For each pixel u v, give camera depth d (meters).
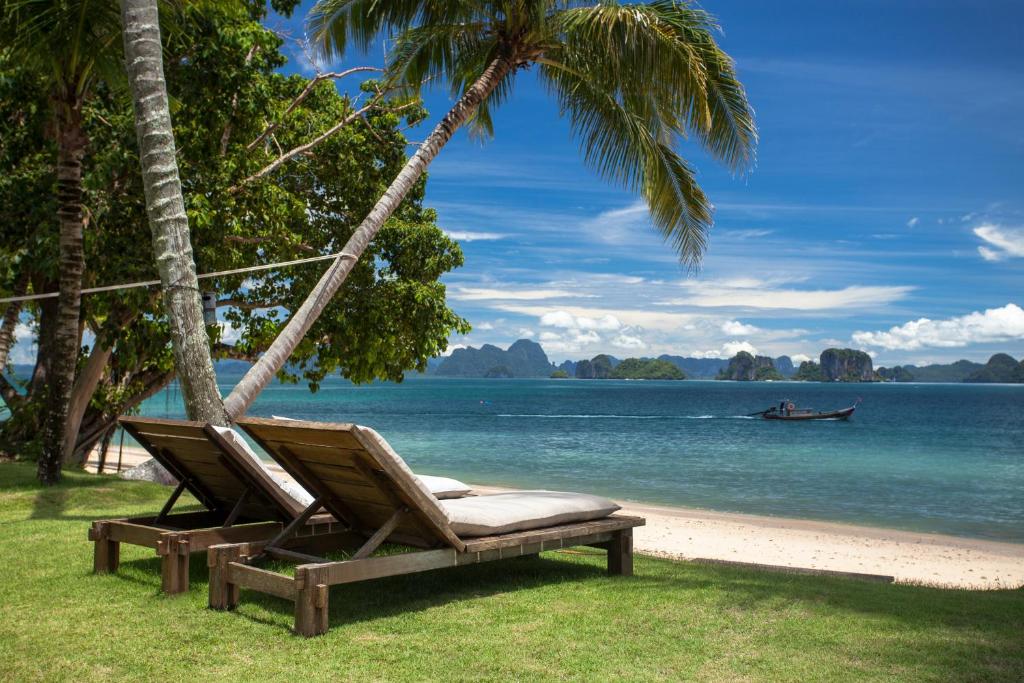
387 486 4.02
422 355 15.17
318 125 15.16
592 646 3.52
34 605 4.11
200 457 4.92
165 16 9.79
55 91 9.12
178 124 11.45
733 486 23.14
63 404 9.66
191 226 10.98
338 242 15.23
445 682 3.05
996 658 3.38
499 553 4.44
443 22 10.38
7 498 8.59
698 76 9.01
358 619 3.93
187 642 3.52
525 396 135.88
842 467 29.20
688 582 5.09
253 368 8.20
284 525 4.98
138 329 12.46
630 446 37.94
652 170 10.76
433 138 9.49
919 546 12.99
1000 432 51.59
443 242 15.49
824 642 3.63
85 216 11.13
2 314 13.48
